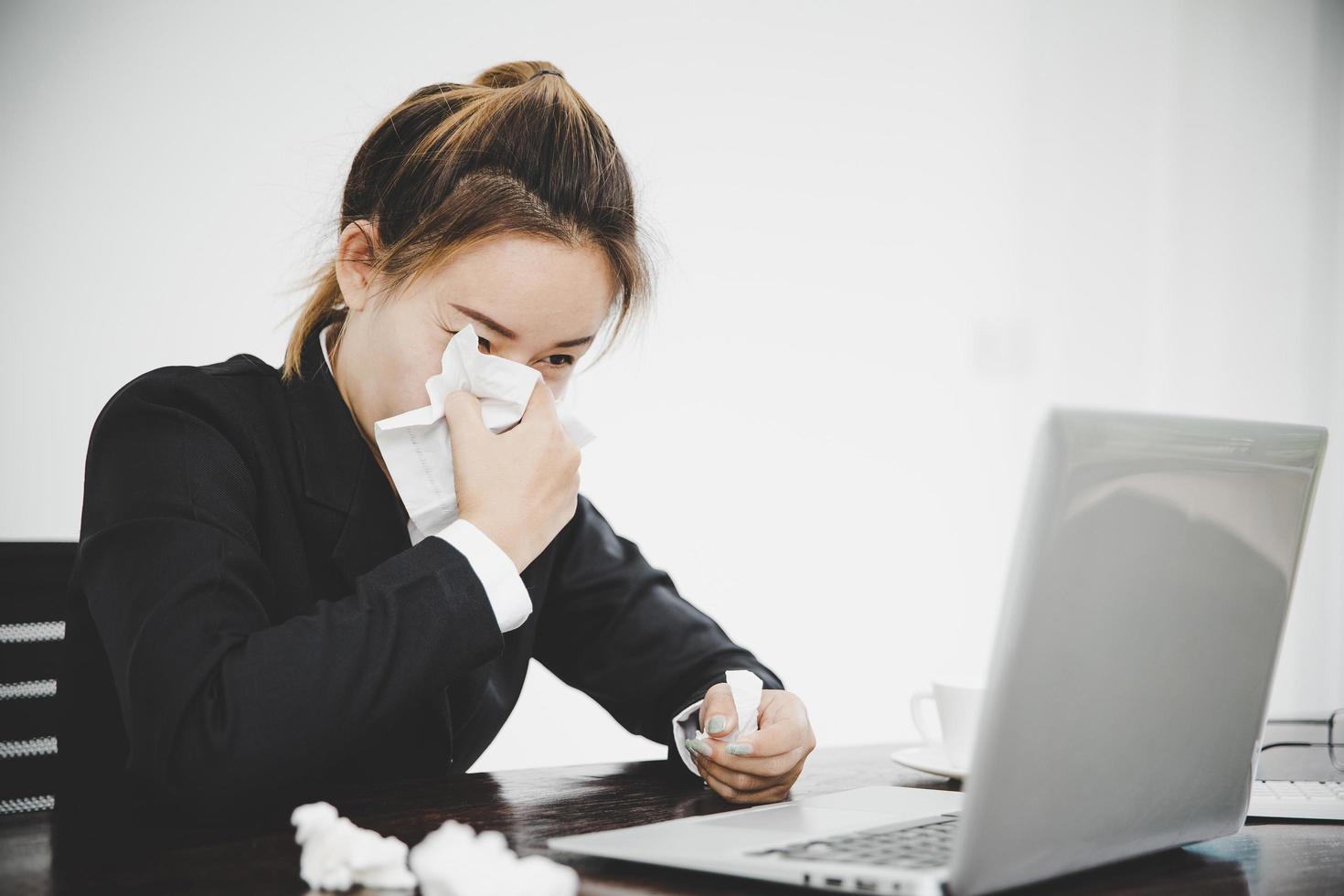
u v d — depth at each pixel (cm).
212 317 199
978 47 296
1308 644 317
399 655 79
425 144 99
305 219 205
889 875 56
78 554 92
